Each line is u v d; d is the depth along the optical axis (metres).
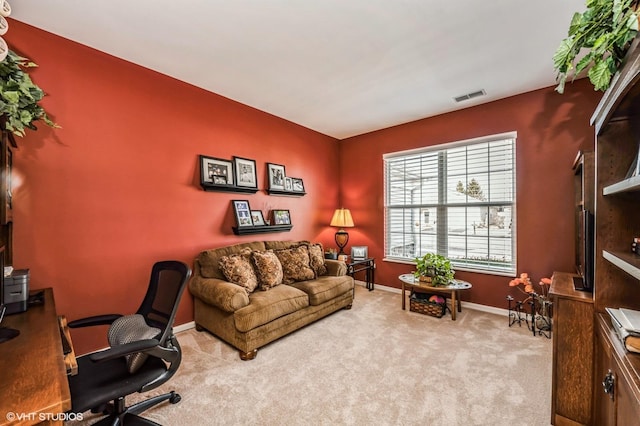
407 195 4.23
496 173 3.41
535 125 3.08
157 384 1.38
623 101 1.13
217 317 2.55
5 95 1.37
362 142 4.74
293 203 4.19
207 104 3.13
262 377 2.04
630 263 1.00
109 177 2.41
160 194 2.74
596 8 1.06
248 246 3.30
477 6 1.86
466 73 2.74
